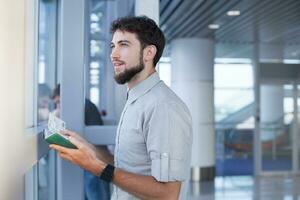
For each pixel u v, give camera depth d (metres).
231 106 9.16
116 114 2.48
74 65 1.83
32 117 1.47
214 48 8.38
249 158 9.23
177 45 8.12
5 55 0.99
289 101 9.07
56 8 3.10
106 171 1.28
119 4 2.78
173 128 1.29
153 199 1.29
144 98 1.36
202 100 8.01
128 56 1.34
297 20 6.36
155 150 1.28
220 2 5.25
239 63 9.09
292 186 7.60
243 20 6.35
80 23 1.83
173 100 1.33
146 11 1.86
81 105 1.84
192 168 8.05
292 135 9.05
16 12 1.14
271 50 8.91
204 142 8.03
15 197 1.11
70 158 1.27
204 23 6.61
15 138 1.11
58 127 1.36
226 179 8.30
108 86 3.47
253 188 7.41
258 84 8.82
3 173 0.97
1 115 0.95
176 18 6.20
